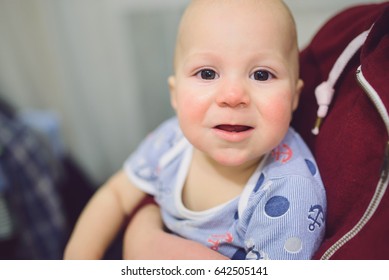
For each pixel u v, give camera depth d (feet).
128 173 2.20
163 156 2.06
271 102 1.50
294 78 1.64
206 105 1.51
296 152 1.69
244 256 1.73
